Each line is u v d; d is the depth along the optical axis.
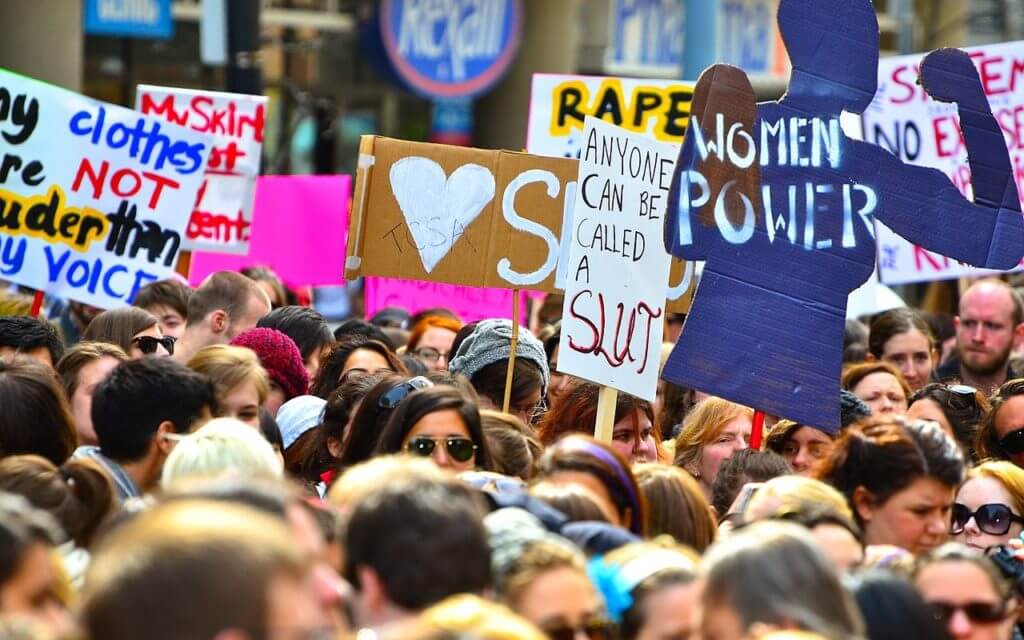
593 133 19.67
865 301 32.88
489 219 24.27
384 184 24.42
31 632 7.85
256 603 7.44
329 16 74.94
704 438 22.08
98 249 27.45
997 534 18.67
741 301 19.70
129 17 64.69
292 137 74.38
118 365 17.53
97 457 17.28
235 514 7.79
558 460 14.73
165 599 7.39
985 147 21.38
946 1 88.62
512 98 77.94
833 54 20.11
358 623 11.14
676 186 19.42
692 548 15.56
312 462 21.41
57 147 27.27
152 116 27.67
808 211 20.02
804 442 21.52
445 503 11.07
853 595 11.98
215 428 14.92
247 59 38.81
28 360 18.41
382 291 35.84
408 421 17.45
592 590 11.58
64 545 13.86
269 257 35.47
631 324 20.28
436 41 73.88
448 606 9.17
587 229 19.70
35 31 58.22
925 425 16.86
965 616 13.28
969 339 29.67
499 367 23.70
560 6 76.94
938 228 20.73
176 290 27.42
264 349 23.14
